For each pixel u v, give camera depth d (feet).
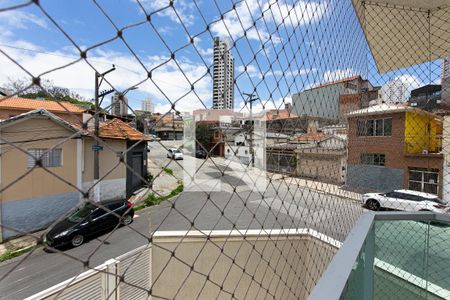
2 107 22.24
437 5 7.49
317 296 2.16
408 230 4.91
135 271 7.59
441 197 22.33
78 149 17.99
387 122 25.27
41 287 10.98
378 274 4.76
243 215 19.71
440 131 23.90
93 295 6.50
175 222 18.34
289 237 7.66
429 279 4.81
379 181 25.29
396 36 9.32
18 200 15.58
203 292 8.07
